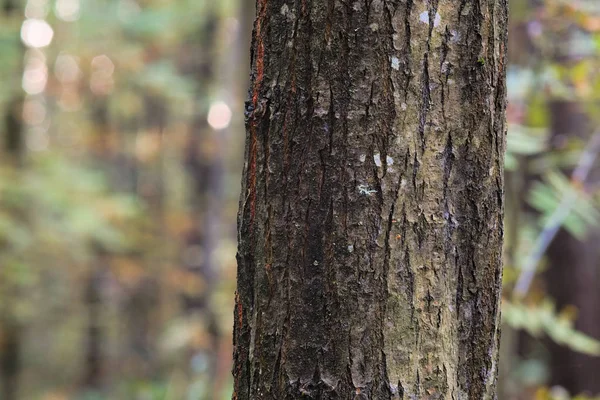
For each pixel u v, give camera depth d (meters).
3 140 11.98
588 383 6.88
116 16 14.41
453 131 1.91
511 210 4.71
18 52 11.90
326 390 1.89
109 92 14.98
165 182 19.53
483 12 1.92
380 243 1.88
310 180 1.90
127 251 15.45
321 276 1.90
